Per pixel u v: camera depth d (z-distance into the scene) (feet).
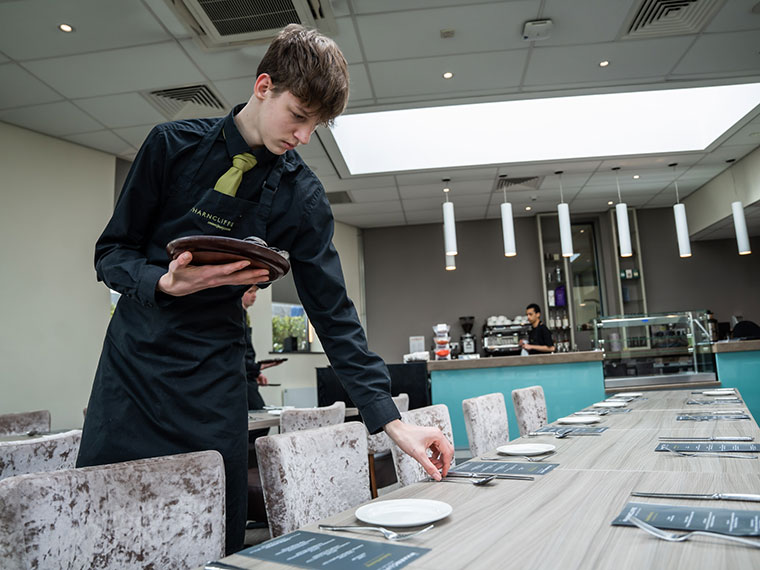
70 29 11.94
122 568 2.62
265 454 3.79
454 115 22.24
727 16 13.10
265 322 24.00
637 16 12.97
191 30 12.14
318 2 11.53
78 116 15.49
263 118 3.59
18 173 15.67
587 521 2.63
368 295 30.48
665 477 3.57
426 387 13.80
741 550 2.12
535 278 29.63
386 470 9.34
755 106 17.99
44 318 15.81
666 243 29.19
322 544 2.53
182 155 3.72
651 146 21.67
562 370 15.89
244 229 3.91
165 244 3.82
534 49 14.05
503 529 2.57
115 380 3.63
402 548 2.38
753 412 15.87
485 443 7.84
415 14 12.35
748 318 28.45
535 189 25.39
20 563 2.21
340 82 3.54
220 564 2.34
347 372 3.95
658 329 16.15
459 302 29.91
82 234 17.03
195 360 3.67
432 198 26.09
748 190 22.35
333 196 25.11
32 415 11.32
